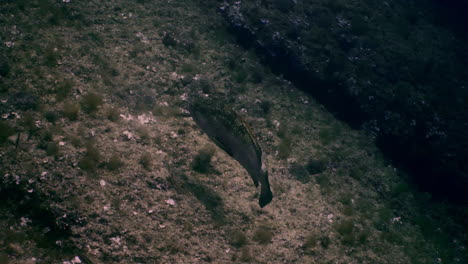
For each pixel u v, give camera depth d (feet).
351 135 28.22
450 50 35.37
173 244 15.21
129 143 18.52
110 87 21.34
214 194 18.43
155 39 26.68
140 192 16.48
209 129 16.39
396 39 33.94
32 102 17.81
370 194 24.22
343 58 29.99
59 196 14.48
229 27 31.37
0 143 15.24
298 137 25.70
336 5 34.45
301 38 30.96
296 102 28.58
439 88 30.78
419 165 28.27
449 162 27.22
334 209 21.49
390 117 28.78
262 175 15.17
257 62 30.48
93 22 25.44
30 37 21.54
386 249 20.25
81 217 14.33
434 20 39.60
